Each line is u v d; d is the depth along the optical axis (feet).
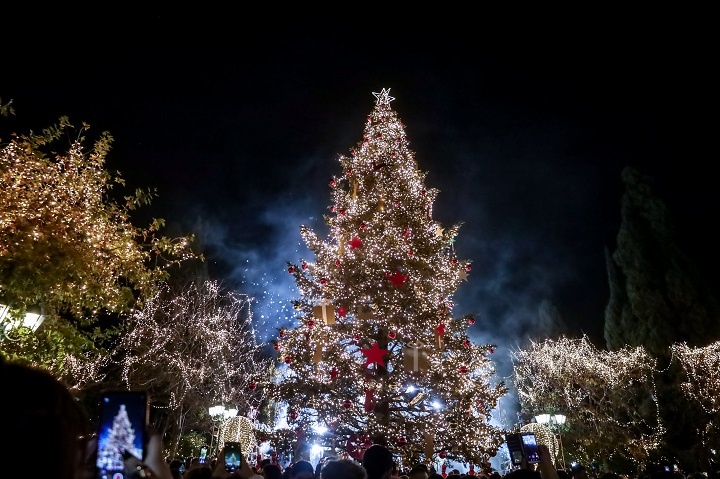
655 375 79.41
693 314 80.64
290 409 59.88
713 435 70.69
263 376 65.10
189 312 87.04
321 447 62.54
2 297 30.32
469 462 59.16
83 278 33.32
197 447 81.05
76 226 33.22
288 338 62.34
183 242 41.22
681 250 84.23
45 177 33.50
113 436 9.07
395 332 56.39
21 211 31.07
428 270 61.16
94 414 55.47
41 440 4.87
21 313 30.94
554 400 85.15
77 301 34.76
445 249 68.39
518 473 15.55
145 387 74.54
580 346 91.25
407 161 67.97
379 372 60.44
